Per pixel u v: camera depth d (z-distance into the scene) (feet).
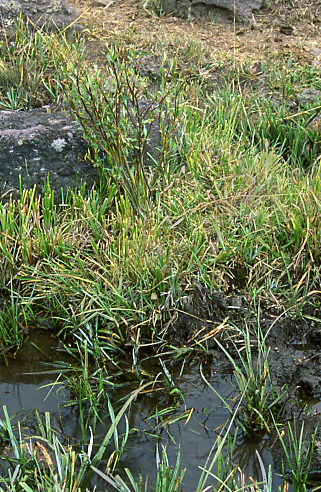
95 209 14.38
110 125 13.94
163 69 18.07
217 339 12.23
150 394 11.03
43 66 18.51
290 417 10.50
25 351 11.98
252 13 24.03
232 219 14.11
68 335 12.34
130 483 9.22
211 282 12.87
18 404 10.71
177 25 23.39
